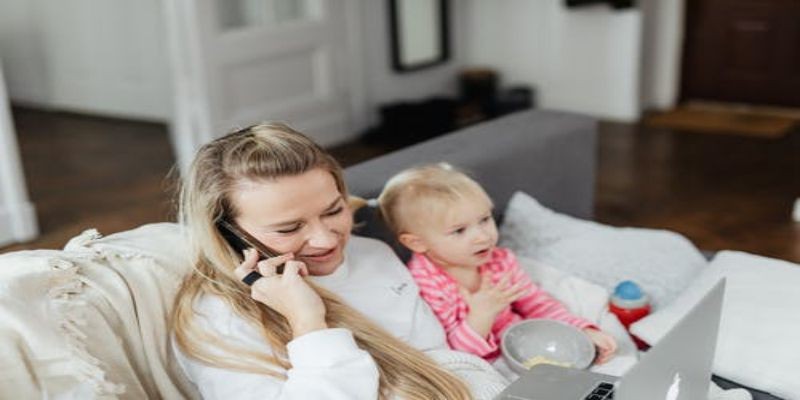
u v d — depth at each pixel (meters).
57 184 3.93
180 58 3.80
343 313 1.20
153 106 5.24
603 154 4.23
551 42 5.05
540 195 2.09
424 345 1.34
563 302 1.57
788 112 4.93
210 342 1.13
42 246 3.16
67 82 5.59
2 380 0.99
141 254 1.21
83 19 5.35
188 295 1.18
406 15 4.78
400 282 1.37
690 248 1.76
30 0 5.55
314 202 1.17
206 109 3.85
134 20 5.10
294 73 4.29
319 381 1.05
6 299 1.02
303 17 4.29
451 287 1.43
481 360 1.32
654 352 0.85
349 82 4.60
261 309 1.18
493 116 4.83
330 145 4.54
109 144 4.66
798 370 1.34
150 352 1.16
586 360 1.36
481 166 1.83
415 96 5.03
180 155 4.00
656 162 4.05
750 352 1.38
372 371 1.09
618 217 3.33
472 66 5.41
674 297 1.65
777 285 1.49
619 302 1.58
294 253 1.20
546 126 2.13
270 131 1.20
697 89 5.23
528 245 1.78
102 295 1.12
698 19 5.08
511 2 5.12
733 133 4.52
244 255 1.18
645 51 5.05
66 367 1.03
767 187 3.61
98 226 3.36
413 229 1.44
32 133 4.97
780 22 4.82
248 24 4.02
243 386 1.10
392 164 1.75
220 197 1.16
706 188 3.64
